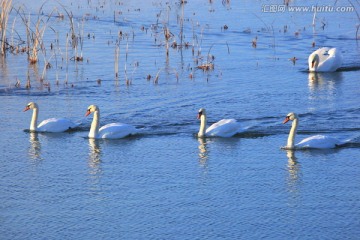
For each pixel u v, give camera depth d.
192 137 28.72
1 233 20.91
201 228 21.14
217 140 28.38
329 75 39.00
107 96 34.34
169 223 21.45
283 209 22.38
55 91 35.28
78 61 41.56
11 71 39.38
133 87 35.91
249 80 37.38
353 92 35.03
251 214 22.05
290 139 27.31
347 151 27.09
